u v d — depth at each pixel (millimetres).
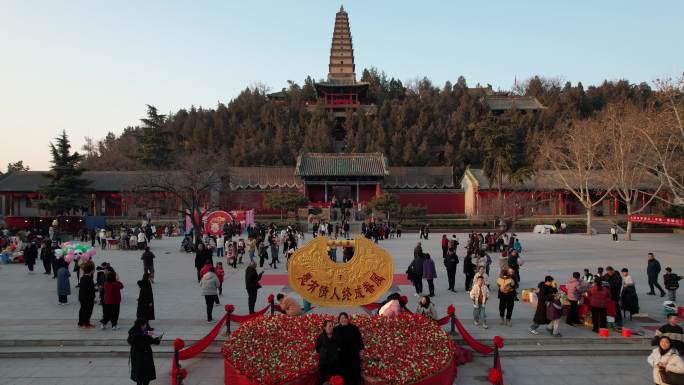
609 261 33875
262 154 106000
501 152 64875
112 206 75938
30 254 30094
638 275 28000
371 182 81688
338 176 81500
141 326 11422
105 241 43688
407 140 106562
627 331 15695
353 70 137250
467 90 137625
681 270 29922
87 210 71812
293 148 108000
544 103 130500
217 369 13750
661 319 18109
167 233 58156
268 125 117562
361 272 16734
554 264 32312
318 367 11016
